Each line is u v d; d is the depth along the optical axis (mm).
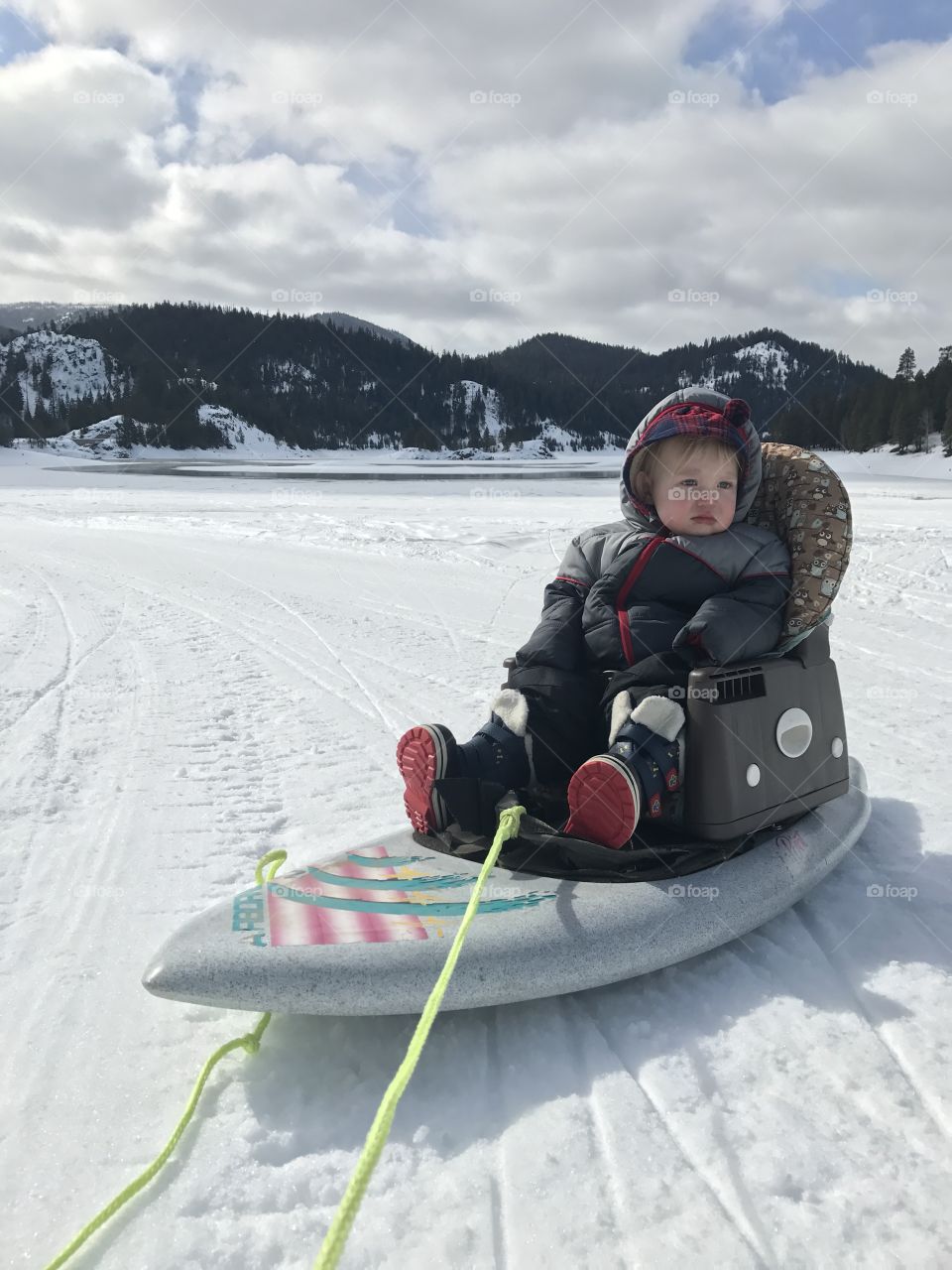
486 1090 1819
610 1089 1806
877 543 10047
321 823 3332
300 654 6199
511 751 2668
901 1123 1708
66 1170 1630
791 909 2566
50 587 9086
